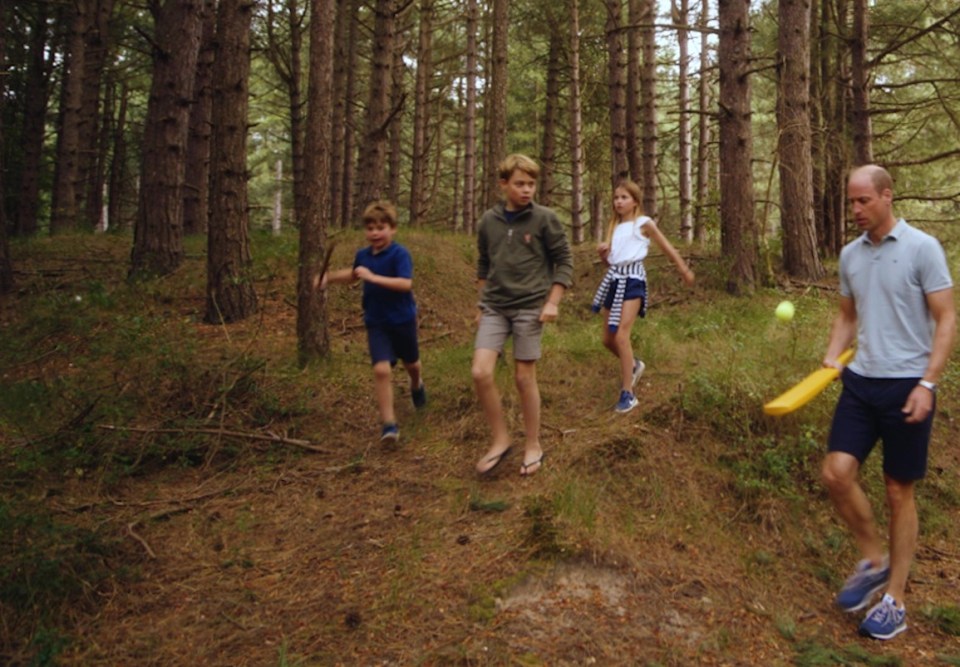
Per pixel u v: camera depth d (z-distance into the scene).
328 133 6.63
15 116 19.12
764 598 3.75
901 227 3.49
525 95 22.08
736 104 9.45
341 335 7.91
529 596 3.53
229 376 5.93
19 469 4.75
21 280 9.85
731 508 4.46
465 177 18.30
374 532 4.15
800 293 9.23
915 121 12.74
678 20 17.08
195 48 10.03
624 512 4.24
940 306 3.36
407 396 6.05
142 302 8.59
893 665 3.34
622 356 5.38
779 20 10.03
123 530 4.22
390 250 5.17
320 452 5.22
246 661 3.22
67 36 16.56
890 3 13.13
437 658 3.15
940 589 4.01
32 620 3.44
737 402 5.18
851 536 4.38
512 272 4.53
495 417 4.64
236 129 8.00
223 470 5.05
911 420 3.37
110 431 5.25
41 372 6.57
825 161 12.16
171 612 3.58
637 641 3.31
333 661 3.18
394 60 19.25
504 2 14.06
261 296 8.88
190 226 14.01
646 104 14.91
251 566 3.93
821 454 4.90
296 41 16.50
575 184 15.72
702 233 15.11
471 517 4.19
